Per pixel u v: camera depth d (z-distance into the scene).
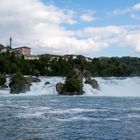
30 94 96.25
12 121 42.03
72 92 96.12
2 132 34.81
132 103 68.19
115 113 50.16
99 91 102.50
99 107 59.16
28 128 37.25
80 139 31.64
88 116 46.81
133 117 45.81
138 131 35.56
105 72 160.88
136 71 167.62
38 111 52.28
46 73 147.88
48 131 35.44
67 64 155.25
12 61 148.00
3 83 100.38
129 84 108.75
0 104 63.47
